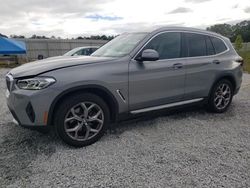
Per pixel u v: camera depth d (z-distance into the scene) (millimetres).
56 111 3674
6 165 3322
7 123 4887
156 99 4543
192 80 4992
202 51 5242
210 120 5164
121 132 4461
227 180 2992
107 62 4031
